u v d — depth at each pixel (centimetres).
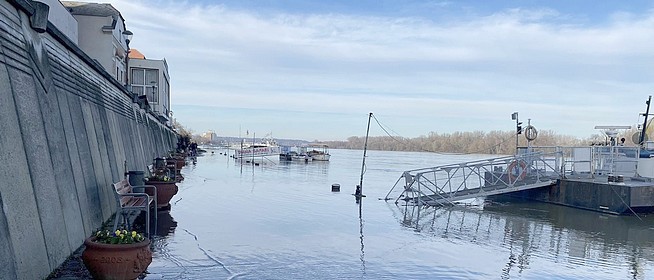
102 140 1104
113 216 1046
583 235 1276
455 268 845
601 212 1731
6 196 471
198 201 1509
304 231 1110
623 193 1650
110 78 1334
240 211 1347
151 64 3675
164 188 1215
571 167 2097
